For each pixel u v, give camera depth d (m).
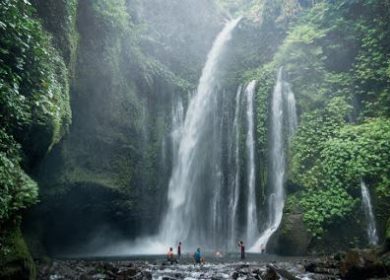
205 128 27.33
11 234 9.28
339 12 24.41
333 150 19.66
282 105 23.70
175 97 26.62
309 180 19.91
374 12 23.39
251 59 28.23
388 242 11.36
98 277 11.57
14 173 9.40
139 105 24.45
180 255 19.83
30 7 10.54
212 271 12.88
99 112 21.89
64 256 20.66
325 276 11.61
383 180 17.91
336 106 21.84
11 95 9.16
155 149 24.84
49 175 19.48
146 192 24.05
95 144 21.84
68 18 15.66
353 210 18.12
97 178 21.48
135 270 12.39
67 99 14.86
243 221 23.69
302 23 26.44
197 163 26.36
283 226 18.86
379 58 22.25
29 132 11.59
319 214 18.34
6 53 9.76
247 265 14.22
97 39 21.02
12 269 8.73
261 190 23.19
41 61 11.27
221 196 24.94
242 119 25.42
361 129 20.05
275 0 28.50
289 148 22.03
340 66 24.17
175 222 24.94
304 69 23.77
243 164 24.55
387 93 21.31
